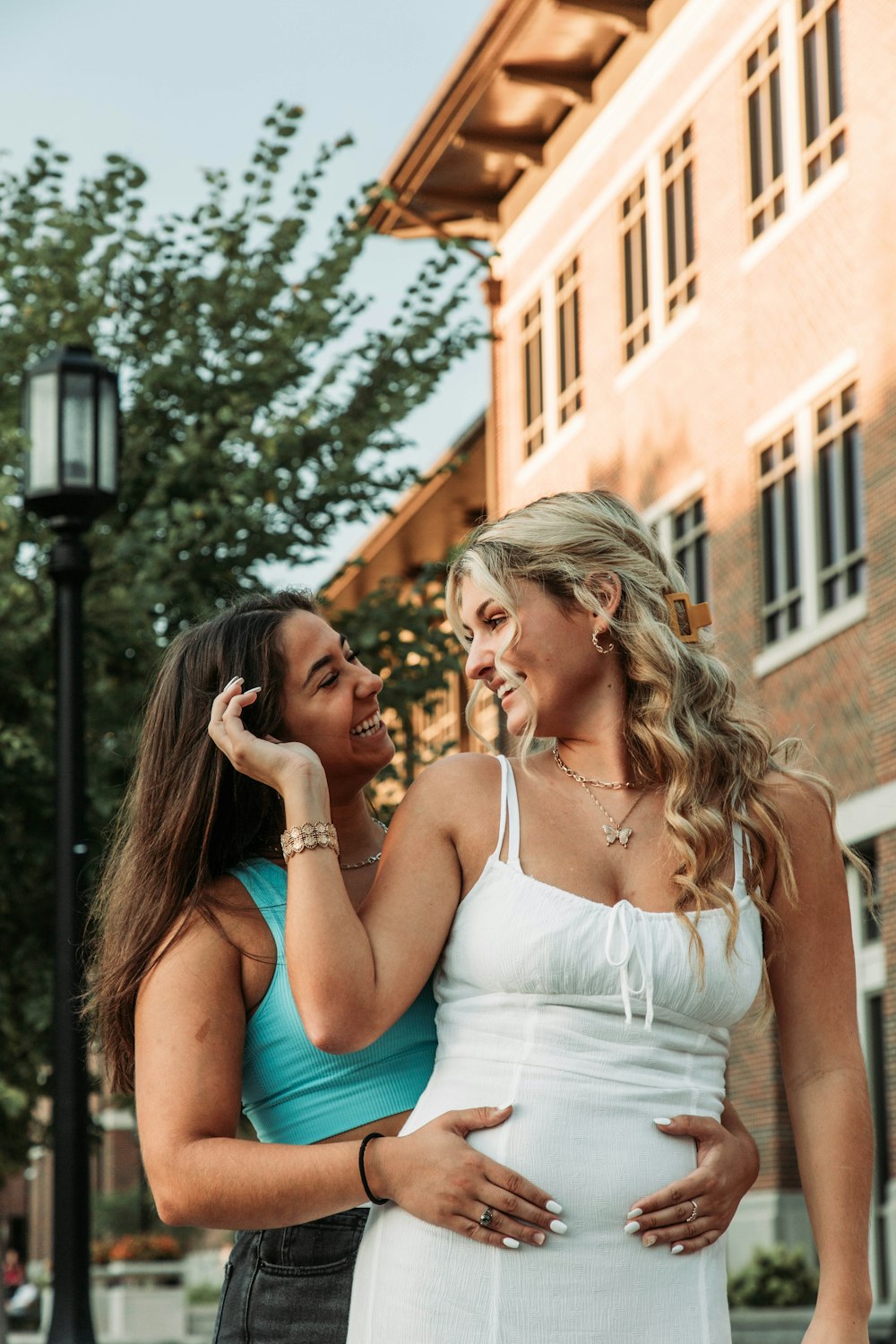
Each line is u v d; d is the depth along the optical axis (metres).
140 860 2.64
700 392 16.94
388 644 8.89
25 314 9.01
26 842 8.79
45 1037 9.02
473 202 20.77
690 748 2.39
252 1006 2.57
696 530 17.02
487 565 2.46
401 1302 2.23
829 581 15.06
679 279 17.45
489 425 21.06
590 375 18.98
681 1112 2.29
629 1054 2.26
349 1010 2.25
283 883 2.60
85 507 6.83
